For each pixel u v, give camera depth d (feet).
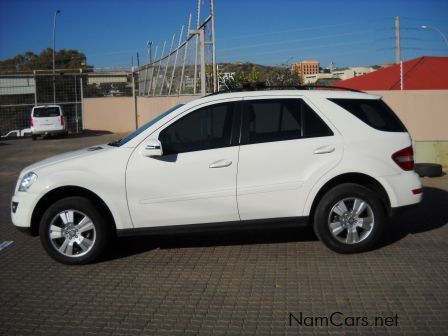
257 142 18.99
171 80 61.93
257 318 14.40
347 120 19.40
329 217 19.16
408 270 17.80
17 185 19.66
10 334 13.82
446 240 21.30
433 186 33.09
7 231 25.00
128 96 102.47
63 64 219.41
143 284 17.22
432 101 47.32
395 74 64.44
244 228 19.17
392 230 22.99
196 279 17.54
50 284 17.46
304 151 18.92
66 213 18.98
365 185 19.79
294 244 21.21
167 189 18.75
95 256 19.20
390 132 19.60
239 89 20.40
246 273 17.98
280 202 18.98
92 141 79.87
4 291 16.89
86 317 14.78
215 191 18.78
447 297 15.46
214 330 13.75
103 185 18.65
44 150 67.10
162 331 13.78
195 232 19.12
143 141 19.03
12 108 100.17
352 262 18.76
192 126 19.16
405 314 14.38
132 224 18.92
